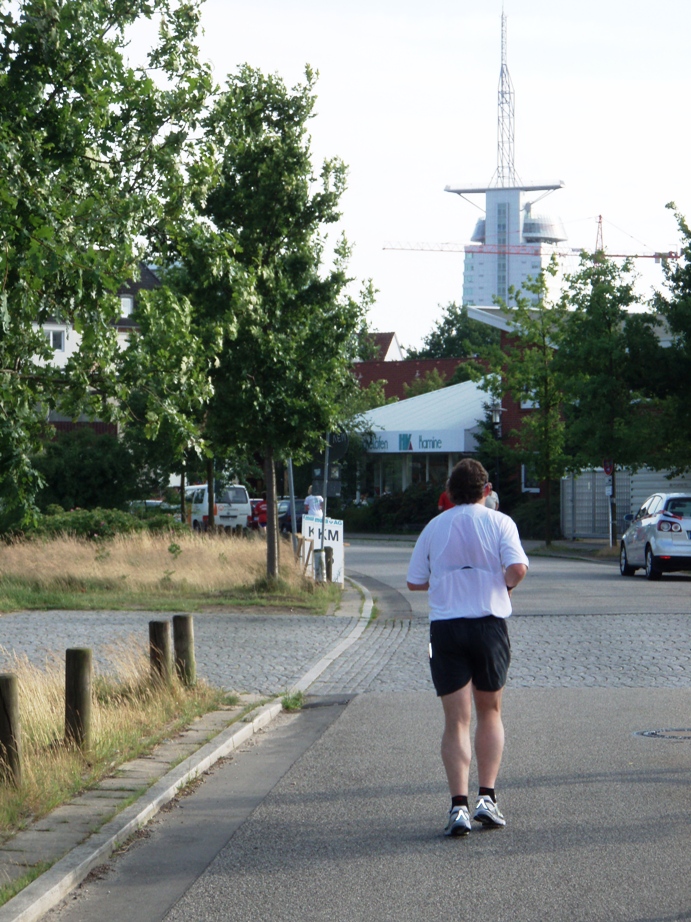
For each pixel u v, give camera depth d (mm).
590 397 39250
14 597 23406
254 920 5828
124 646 14281
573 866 6594
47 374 10133
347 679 14031
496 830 7383
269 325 23406
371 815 7824
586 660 15117
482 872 6516
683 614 20469
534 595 24484
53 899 6039
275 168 23328
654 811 7777
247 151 23078
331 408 23281
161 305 10422
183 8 11641
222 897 6188
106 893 6277
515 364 47219
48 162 9891
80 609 22312
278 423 23203
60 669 11992
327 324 23672
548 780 8688
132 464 46656
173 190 11266
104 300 9562
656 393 39000
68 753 8859
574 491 54312
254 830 7500
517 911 5867
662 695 12516
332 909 5969
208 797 8414
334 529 27125
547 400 46625
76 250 9219
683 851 6863
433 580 7699
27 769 8008
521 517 56656
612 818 7617
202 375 10680
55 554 27672
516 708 11781
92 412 10375
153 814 7855
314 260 23672
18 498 9742
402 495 66062
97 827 7215
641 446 38625
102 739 9406
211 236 11766
